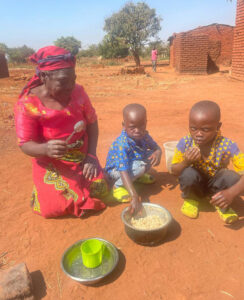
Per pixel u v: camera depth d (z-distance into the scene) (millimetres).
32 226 3145
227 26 26688
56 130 3078
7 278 2240
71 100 3053
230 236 2814
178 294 2219
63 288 2330
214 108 2613
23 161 5043
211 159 2920
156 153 3498
